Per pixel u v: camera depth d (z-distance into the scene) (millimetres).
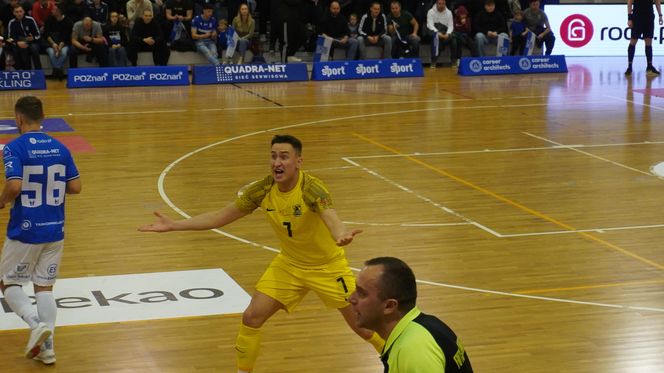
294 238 6723
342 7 27781
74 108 21375
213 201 13352
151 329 8516
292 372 7547
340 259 6887
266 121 19859
